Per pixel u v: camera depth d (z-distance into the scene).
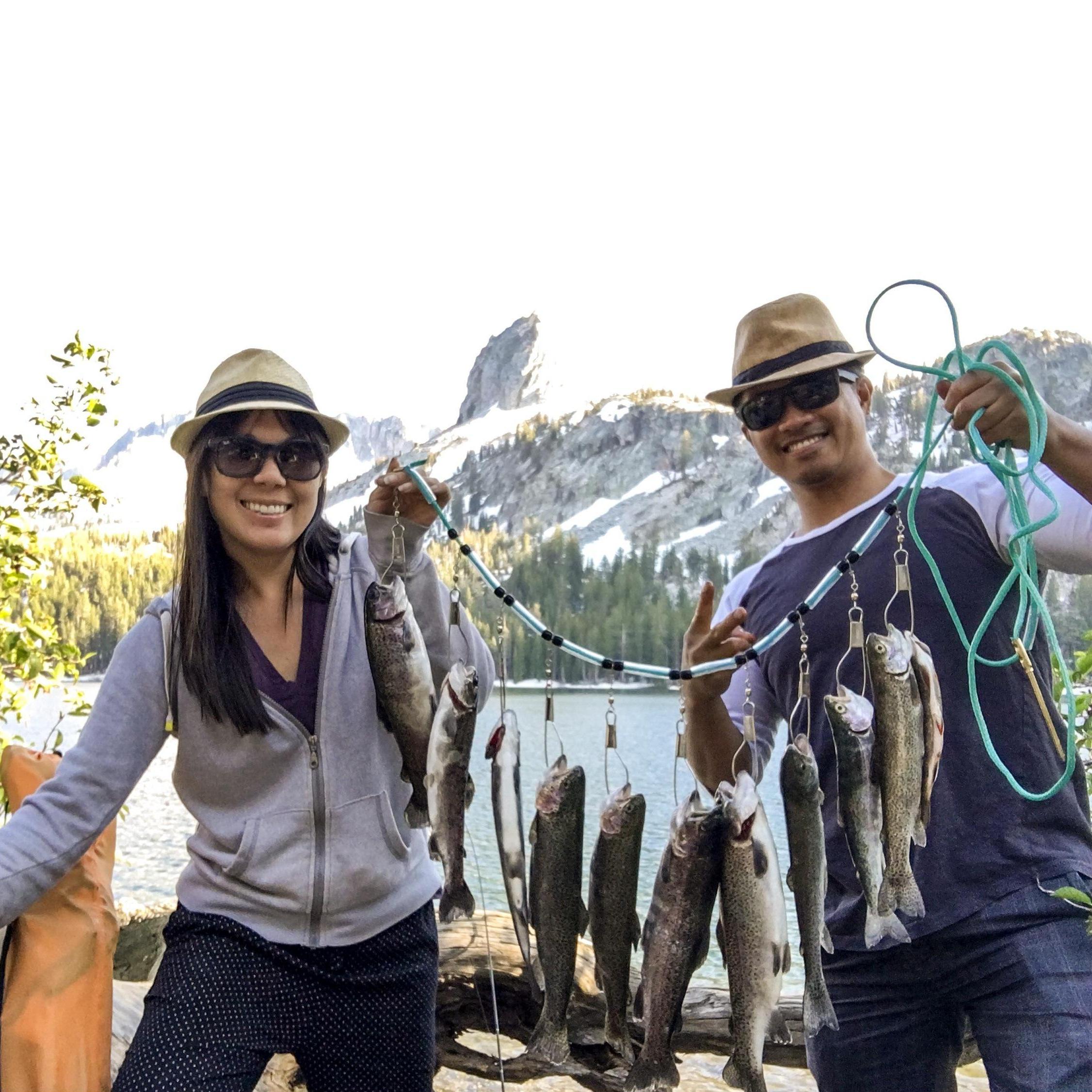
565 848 1.23
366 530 1.36
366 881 1.30
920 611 1.39
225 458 1.25
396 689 1.28
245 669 1.27
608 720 1.23
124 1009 2.09
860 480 1.53
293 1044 1.29
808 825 1.19
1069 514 1.33
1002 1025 1.29
